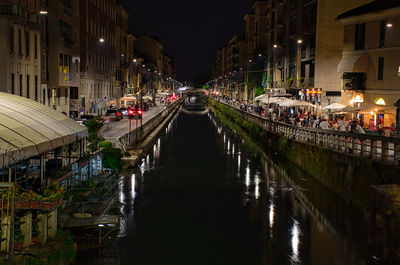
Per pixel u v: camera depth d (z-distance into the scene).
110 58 76.38
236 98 119.19
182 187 24.16
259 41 94.25
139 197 21.84
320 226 17.52
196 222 18.02
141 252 14.54
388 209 12.90
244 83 104.62
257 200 21.52
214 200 21.47
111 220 14.33
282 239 16.17
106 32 72.69
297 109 56.81
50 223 12.01
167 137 49.97
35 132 12.74
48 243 11.60
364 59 35.31
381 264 13.32
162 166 30.59
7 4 30.02
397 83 32.53
